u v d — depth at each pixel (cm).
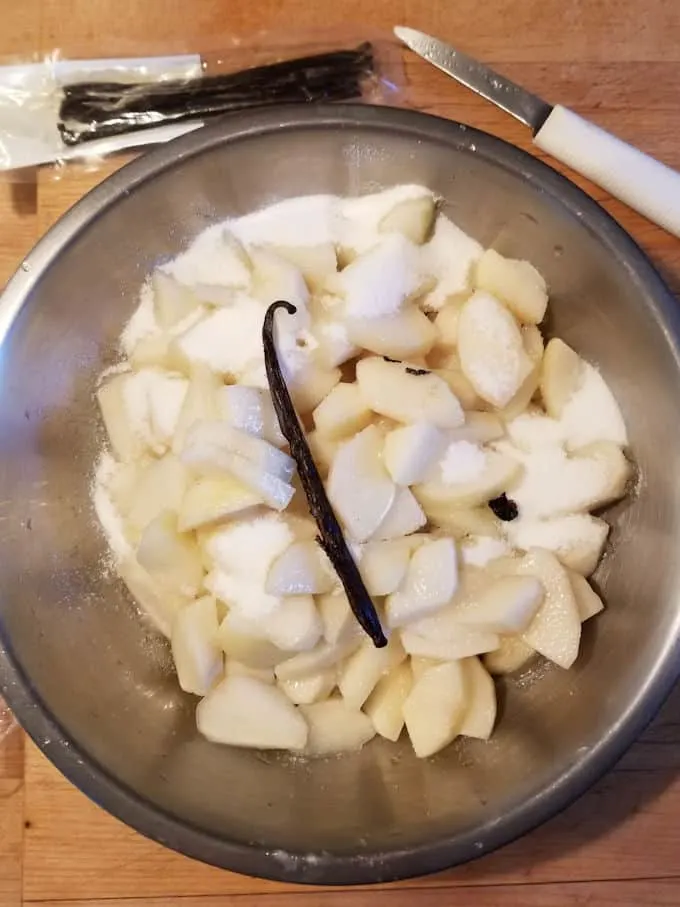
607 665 40
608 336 42
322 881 36
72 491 45
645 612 39
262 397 41
